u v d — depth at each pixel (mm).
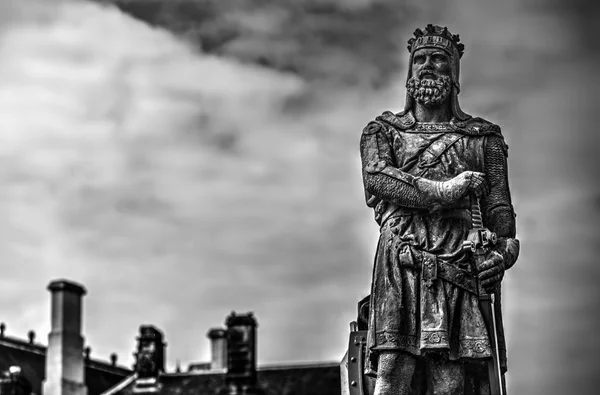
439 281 13977
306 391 52344
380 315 14008
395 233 14195
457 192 14008
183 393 53406
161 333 54969
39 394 56438
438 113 14570
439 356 13938
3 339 56781
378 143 14453
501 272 13969
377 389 13992
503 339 14195
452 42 14609
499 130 14539
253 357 53125
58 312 56781
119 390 54344
